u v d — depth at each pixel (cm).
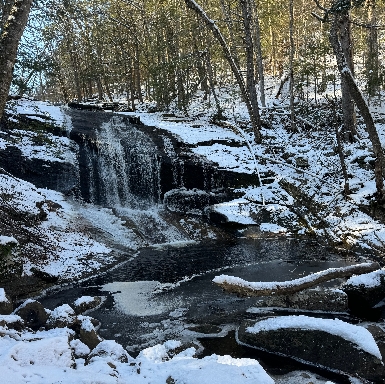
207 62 1942
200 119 1919
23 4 645
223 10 1956
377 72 1814
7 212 974
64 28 953
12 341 414
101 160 1390
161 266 953
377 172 1085
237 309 685
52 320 553
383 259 912
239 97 2270
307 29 2688
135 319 653
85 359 440
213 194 1345
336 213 1179
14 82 984
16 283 786
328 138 1606
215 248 1091
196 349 529
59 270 885
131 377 379
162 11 2025
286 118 1862
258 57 2028
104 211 1269
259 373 384
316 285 753
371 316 634
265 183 1362
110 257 1006
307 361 502
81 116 1747
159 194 1387
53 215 1105
